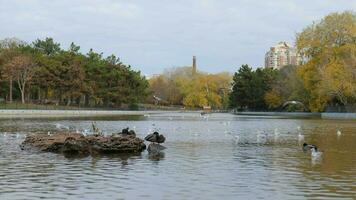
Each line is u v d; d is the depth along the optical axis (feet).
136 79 483.51
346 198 52.31
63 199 51.37
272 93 455.63
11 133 149.89
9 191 55.42
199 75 645.10
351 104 326.24
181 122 251.39
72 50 488.02
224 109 629.51
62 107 421.59
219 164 79.30
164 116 367.04
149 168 74.28
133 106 509.76
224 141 126.31
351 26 310.04
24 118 284.41
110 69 469.57
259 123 240.73
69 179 63.67
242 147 109.81
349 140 129.70
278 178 64.95
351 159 86.12
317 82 321.32
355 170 72.23
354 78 297.74
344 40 317.63
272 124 229.04
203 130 176.35
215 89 621.72
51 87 432.25
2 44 456.45
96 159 86.33
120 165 77.82
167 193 54.80
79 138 97.71
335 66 298.56
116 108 489.67
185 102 606.96
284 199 51.85
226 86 638.94
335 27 317.42
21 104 393.91
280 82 451.53
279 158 87.81
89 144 96.58
